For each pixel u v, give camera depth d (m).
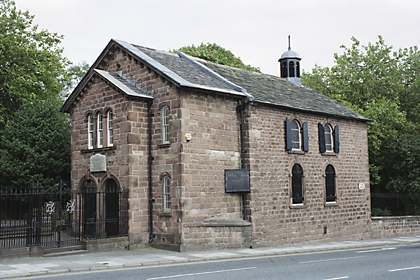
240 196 20.56
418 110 37.44
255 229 20.30
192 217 18.75
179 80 18.94
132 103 19.69
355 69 39.56
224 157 20.28
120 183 19.56
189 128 19.08
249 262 15.29
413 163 32.41
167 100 19.45
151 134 19.97
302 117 23.95
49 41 33.22
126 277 12.02
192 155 19.05
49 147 25.84
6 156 25.36
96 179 20.84
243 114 21.05
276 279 11.38
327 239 24.39
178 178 18.66
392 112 34.56
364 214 27.06
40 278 12.07
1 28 30.19
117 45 21.77
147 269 13.72
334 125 26.08
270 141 21.84
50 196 24.92
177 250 18.23
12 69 29.36
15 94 29.61
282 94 25.03
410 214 35.94
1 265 14.27
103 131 20.83
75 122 22.52
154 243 19.27
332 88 39.50
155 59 21.72
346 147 26.62
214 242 19.00
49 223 18.80
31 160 25.08
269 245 20.92
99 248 17.97
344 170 26.20
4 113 30.20
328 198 24.86
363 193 27.27
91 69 22.59
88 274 12.73
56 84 33.44
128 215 18.98
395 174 33.94
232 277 11.73
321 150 24.72
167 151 19.23
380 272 12.70
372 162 35.53
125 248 18.75
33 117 25.78
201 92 19.66
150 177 19.78
